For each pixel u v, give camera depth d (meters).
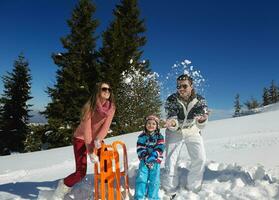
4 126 33.12
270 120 15.15
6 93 33.66
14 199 5.25
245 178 5.42
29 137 27.86
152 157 4.78
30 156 12.88
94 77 25.84
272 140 9.80
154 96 25.27
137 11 29.22
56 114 25.28
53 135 25.23
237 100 63.44
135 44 27.36
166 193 5.20
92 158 4.72
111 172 4.75
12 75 33.78
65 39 26.28
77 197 5.10
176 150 5.30
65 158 11.04
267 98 70.50
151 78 25.59
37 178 7.92
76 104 24.66
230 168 6.14
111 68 25.23
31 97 34.22
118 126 24.52
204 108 5.16
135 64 27.78
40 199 5.05
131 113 24.81
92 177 6.01
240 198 4.71
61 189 4.92
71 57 25.77
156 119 4.93
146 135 4.94
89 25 26.55
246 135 11.60
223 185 5.24
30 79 34.19
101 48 26.42
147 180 4.87
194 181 5.22
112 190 4.72
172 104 5.26
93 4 26.78
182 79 5.18
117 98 24.62
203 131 13.77
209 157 8.14
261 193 4.82
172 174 5.25
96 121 4.97
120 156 9.82
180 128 5.21
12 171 9.52
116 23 26.80
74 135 5.08
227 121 16.53
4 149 32.88
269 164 6.77
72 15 26.61
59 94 25.16
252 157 7.68
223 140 10.96
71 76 25.05
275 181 5.20
